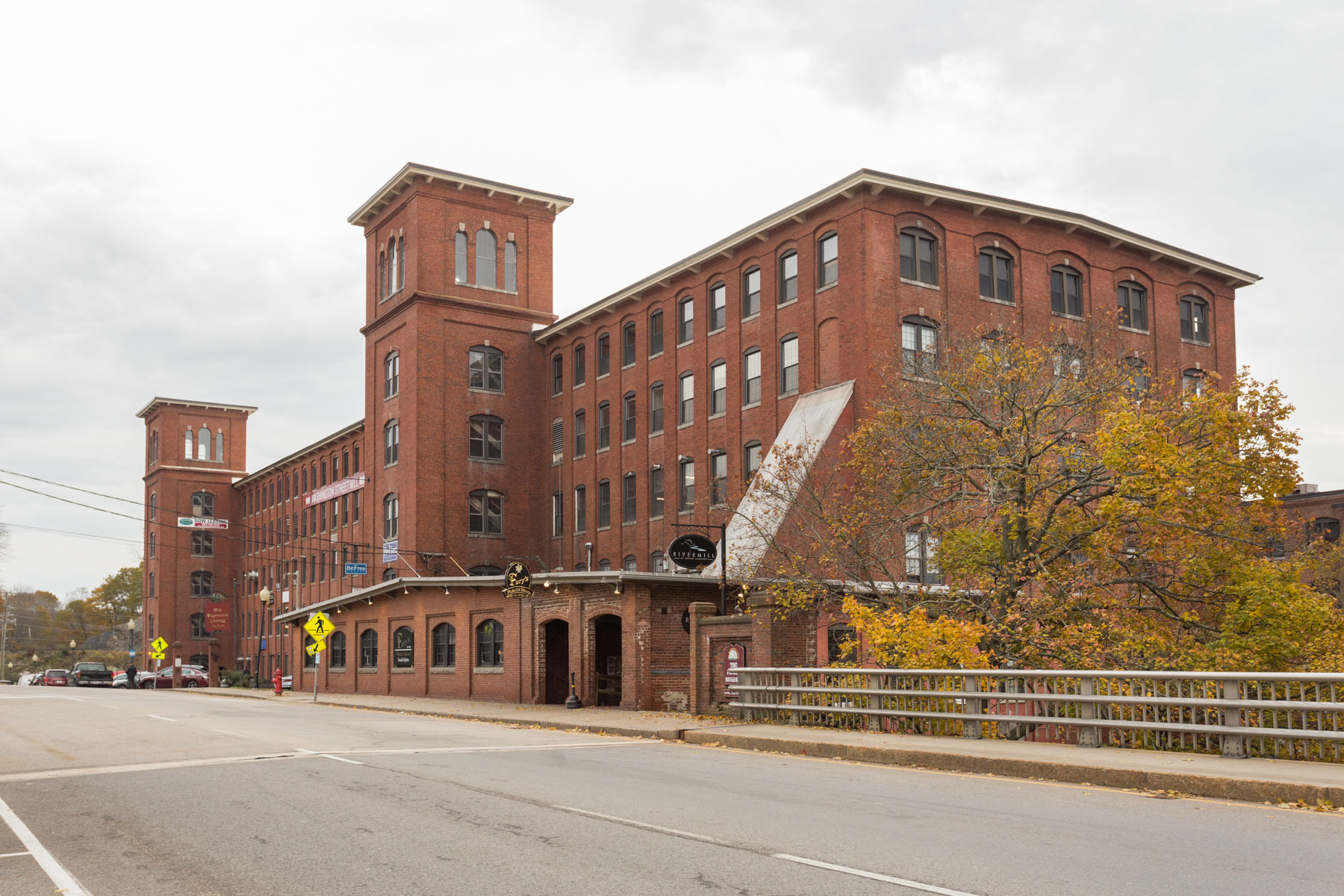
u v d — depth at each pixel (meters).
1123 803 11.20
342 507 65.25
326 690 49.78
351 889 7.49
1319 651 20.88
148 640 87.88
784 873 7.78
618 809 10.75
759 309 40.88
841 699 19.70
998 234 38.69
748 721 22.28
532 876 7.77
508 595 32.84
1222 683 13.48
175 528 86.06
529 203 55.66
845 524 24.83
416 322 52.09
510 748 17.91
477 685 37.75
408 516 51.41
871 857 8.30
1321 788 10.86
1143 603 23.31
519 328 54.47
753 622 23.83
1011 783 12.97
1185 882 7.42
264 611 79.44
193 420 88.31
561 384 53.41
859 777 13.72
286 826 9.95
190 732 20.23
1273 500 21.27
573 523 51.53
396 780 13.07
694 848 8.69
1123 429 20.89
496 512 52.91
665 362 45.59
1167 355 42.47
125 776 13.88
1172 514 21.00
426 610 41.16
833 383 37.12
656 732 21.02
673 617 30.80
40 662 137.62
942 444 23.67
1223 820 10.02
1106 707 15.35
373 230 56.97
